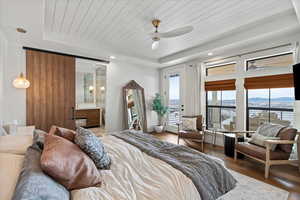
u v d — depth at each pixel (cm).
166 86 592
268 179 248
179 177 132
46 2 226
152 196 111
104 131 491
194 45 409
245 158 336
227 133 370
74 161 118
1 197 85
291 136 262
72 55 418
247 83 371
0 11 207
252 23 294
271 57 338
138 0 223
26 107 354
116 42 386
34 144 148
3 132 212
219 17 270
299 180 245
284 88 323
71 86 415
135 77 551
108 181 130
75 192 108
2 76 302
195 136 394
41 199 77
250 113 378
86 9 245
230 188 158
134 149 194
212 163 163
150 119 593
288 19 263
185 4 233
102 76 500
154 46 295
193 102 492
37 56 368
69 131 173
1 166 110
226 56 410
